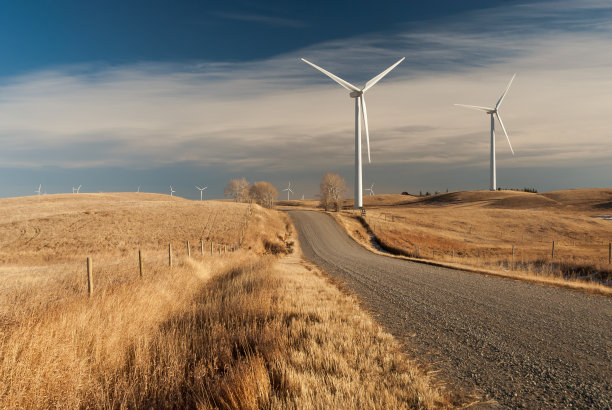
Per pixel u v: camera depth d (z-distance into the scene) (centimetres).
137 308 735
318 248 4862
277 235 5766
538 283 1416
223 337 596
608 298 1070
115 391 402
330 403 364
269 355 511
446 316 850
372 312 904
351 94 7975
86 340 532
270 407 371
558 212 11219
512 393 433
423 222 8062
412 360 548
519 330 718
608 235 7069
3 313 648
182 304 862
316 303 912
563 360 545
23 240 4909
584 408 390
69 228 5519
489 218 8669
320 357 496
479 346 619
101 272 1471
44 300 841
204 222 6112
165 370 463
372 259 3106
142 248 4575
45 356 441
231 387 405
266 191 12675
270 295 951
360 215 8088
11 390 376
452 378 481
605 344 620
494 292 1191
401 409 368
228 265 1994
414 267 2208
